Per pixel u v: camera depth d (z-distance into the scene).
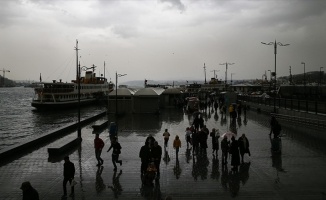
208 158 20.41
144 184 15.13
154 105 50.31
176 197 13.48
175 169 17.80
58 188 14.73
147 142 17.69
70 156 21.06
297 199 13.02
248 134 29.28
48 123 69.00
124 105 50.94
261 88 127.38
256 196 13.45
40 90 91.44
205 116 45.50
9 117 80.81
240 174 16.66
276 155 20.78
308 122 28.89
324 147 23.08
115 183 15.38
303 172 16.84
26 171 17.56
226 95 61.50
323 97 49.03
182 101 62.12
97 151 18.53
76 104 97.31
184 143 25.72
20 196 13.77
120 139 27.58
